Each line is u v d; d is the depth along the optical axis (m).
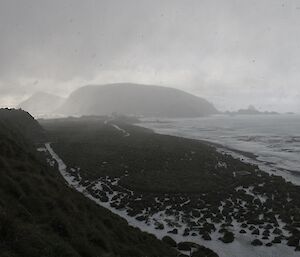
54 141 106.94
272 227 35.25
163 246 27.73
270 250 30.44
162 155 76.88
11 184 21.14
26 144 51.91
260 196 47.16
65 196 25.27
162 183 52.25
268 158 87.44
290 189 50.06
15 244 14.79
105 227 24.33
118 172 59.81
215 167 65.94
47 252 15.22
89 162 68.56
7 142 30.78
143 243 26.11
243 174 60.69
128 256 21.08
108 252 19.67
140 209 40.19
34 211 20.08
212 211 39.97
